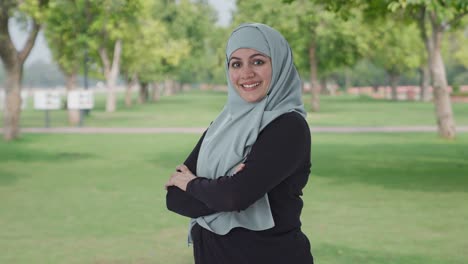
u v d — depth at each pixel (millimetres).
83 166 13773
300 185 2461
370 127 25125
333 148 17109
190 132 23625
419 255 6102
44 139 20734
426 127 24859
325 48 35438
